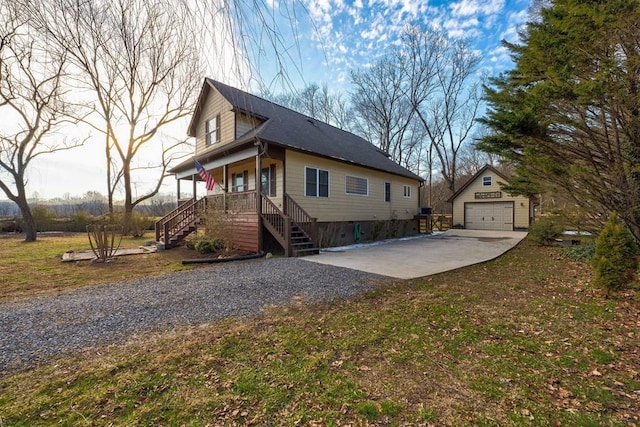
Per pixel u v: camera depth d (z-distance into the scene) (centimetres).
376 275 605
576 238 1023
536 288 502
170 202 2677
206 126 1354
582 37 447
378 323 349
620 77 444
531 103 490
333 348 287
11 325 346
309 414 196
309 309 401
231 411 198
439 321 355
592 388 224
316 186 1126
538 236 1070
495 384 229
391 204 1548
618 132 517
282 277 586
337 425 186
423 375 242
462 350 284
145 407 202
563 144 547
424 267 693
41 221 1909
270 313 386
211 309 402
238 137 1135
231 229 925
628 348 287
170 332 327
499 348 288
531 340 305
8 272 668
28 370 249
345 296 460
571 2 436
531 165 602
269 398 212
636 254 441
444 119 2542
